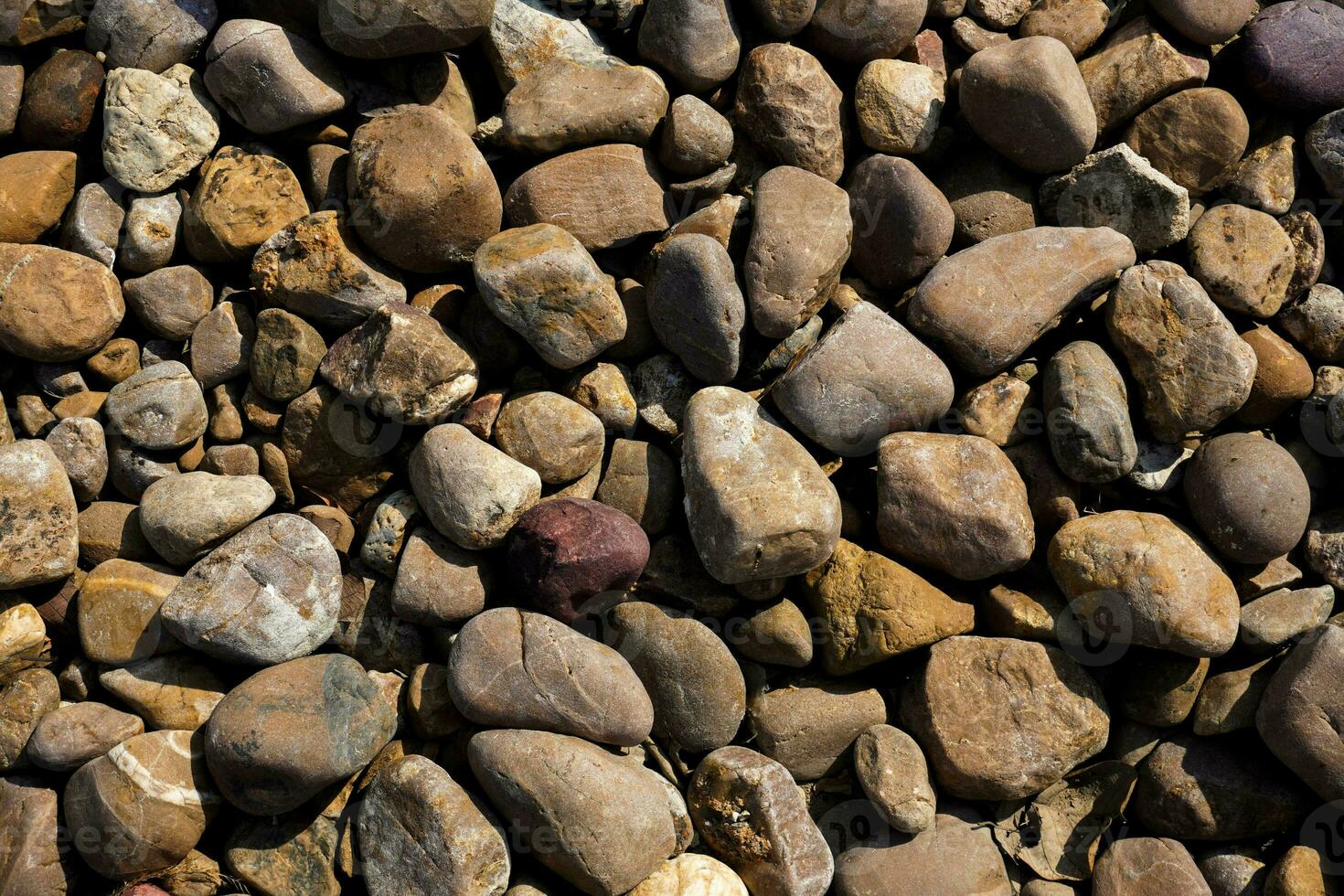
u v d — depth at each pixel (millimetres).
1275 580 886
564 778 833
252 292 895
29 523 861
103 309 884
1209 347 878
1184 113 915
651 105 900
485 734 847
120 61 896
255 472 885
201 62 904
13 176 890
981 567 872
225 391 890
